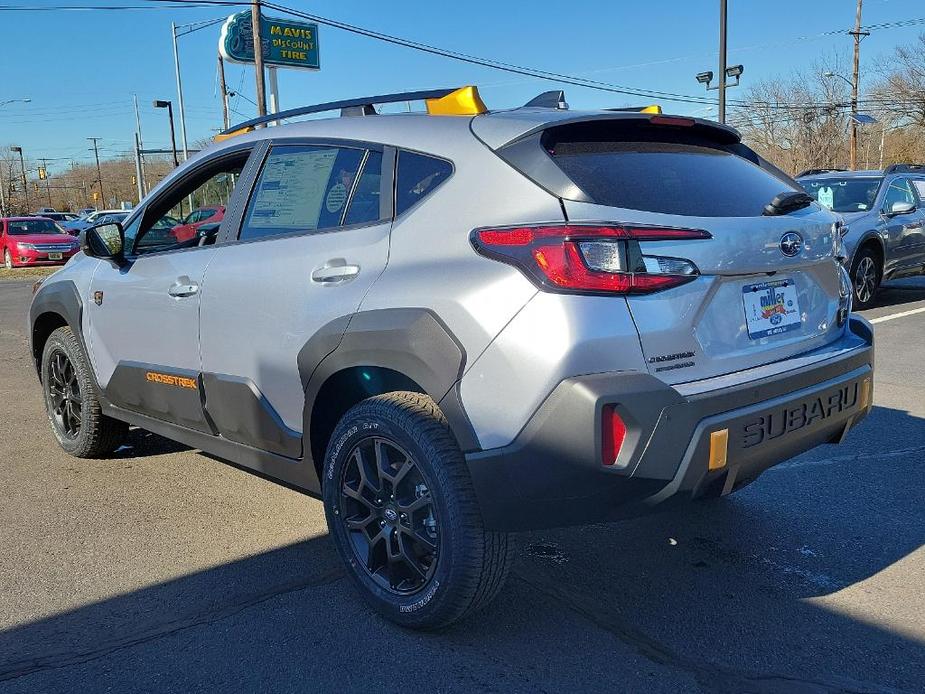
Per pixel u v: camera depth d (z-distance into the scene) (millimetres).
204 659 2842
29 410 6375
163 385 4043
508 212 2703
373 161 3209
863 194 10953
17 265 24281
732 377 2754
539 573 3461
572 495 2523
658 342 2584
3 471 4871
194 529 3975
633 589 3320
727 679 2693
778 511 4090
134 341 4211
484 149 2887
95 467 4934
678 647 2891
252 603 3234
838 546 3691
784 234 2969
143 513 4188
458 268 2717
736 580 3389
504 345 2551
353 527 3129
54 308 4910
